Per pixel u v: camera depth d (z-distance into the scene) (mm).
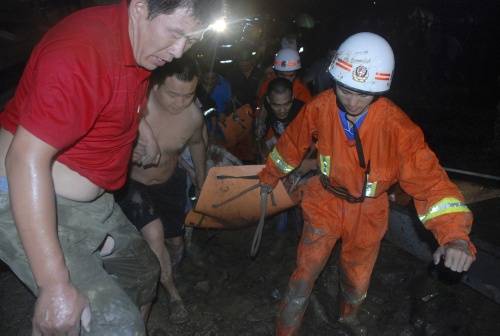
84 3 5531
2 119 1448
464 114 7707
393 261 3287
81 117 1251
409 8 10828
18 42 4543
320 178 2322
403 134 1951
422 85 9883
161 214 3043
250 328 2779
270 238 3693
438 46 9883
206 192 2781
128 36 1366
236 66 6270
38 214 1163
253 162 4477
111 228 1851
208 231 3779
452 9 10680
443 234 1811
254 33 7988
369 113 1994
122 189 2531
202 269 3330
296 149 2336
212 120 4238
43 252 1179
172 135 2732
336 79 1936
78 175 1529
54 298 1193
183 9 1266
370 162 2088
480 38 9562
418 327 2736
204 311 2906
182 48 1355
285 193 2787
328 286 3074
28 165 1163
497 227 3223
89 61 1266
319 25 11219
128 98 1451
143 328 1447
